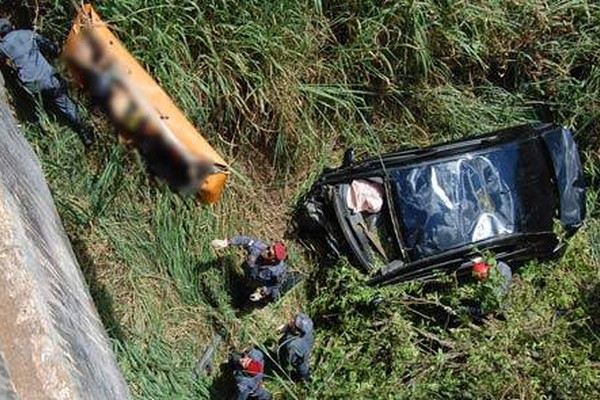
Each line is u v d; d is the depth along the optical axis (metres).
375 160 8.94
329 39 8.93
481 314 8.67
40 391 3.94
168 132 6.76
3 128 5.95
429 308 8.83
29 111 8.09
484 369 8.23
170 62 7.97
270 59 8.38
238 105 8.47
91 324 5.32
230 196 8.85
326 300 8.88
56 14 8.03
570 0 9.73
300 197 9.24
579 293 9.18
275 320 8.93
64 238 6.14
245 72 8.28
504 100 9.98
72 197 8.18
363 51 8.98
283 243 9.19
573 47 9.78
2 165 5.21
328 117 9.31
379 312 8.65
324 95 8.90
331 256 9.02
